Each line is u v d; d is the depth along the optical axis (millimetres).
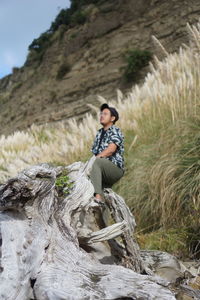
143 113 10000
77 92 28422
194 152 6906
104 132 5324
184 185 6551
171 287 4152
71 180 4047
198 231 6078
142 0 27750
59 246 3551
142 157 7758
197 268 5250
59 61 32250
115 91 25828
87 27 31062
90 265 3539
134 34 27078
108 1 31000
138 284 3389
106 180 4992
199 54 9094
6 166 10344
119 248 4199
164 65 9680
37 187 3414
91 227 4488
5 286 3133
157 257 4684
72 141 9648
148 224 6961
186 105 8172
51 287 3143
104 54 28234
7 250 3314
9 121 33469
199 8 23656
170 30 24484
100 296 3223
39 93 31859
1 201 3441
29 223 3535
